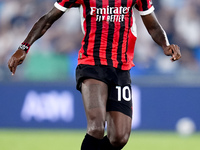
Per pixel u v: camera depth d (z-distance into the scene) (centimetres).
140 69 3844
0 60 4028
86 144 1498
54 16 1661
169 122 3575
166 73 3766
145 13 1728
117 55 1652
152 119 3581
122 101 1636
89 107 1541
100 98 1562
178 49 1669
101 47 1633
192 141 3069
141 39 4012
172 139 3166
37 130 3569
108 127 1634
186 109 3569
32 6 4269
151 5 1738
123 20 1645
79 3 1647
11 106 3647
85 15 1639
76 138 3120
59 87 3606
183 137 3294
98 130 1495
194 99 3569
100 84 1594
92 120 1518
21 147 2686
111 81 1627
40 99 3619
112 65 1638
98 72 1612
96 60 1631
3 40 4119
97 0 1614
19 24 4206
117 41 1645
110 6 1620
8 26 4188
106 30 1627
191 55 4012
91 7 1619
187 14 4172
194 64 3969
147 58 3912
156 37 1738
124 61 1664
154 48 3972
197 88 3569
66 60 3838
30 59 3769
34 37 1659
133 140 3075
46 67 3775
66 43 3984
